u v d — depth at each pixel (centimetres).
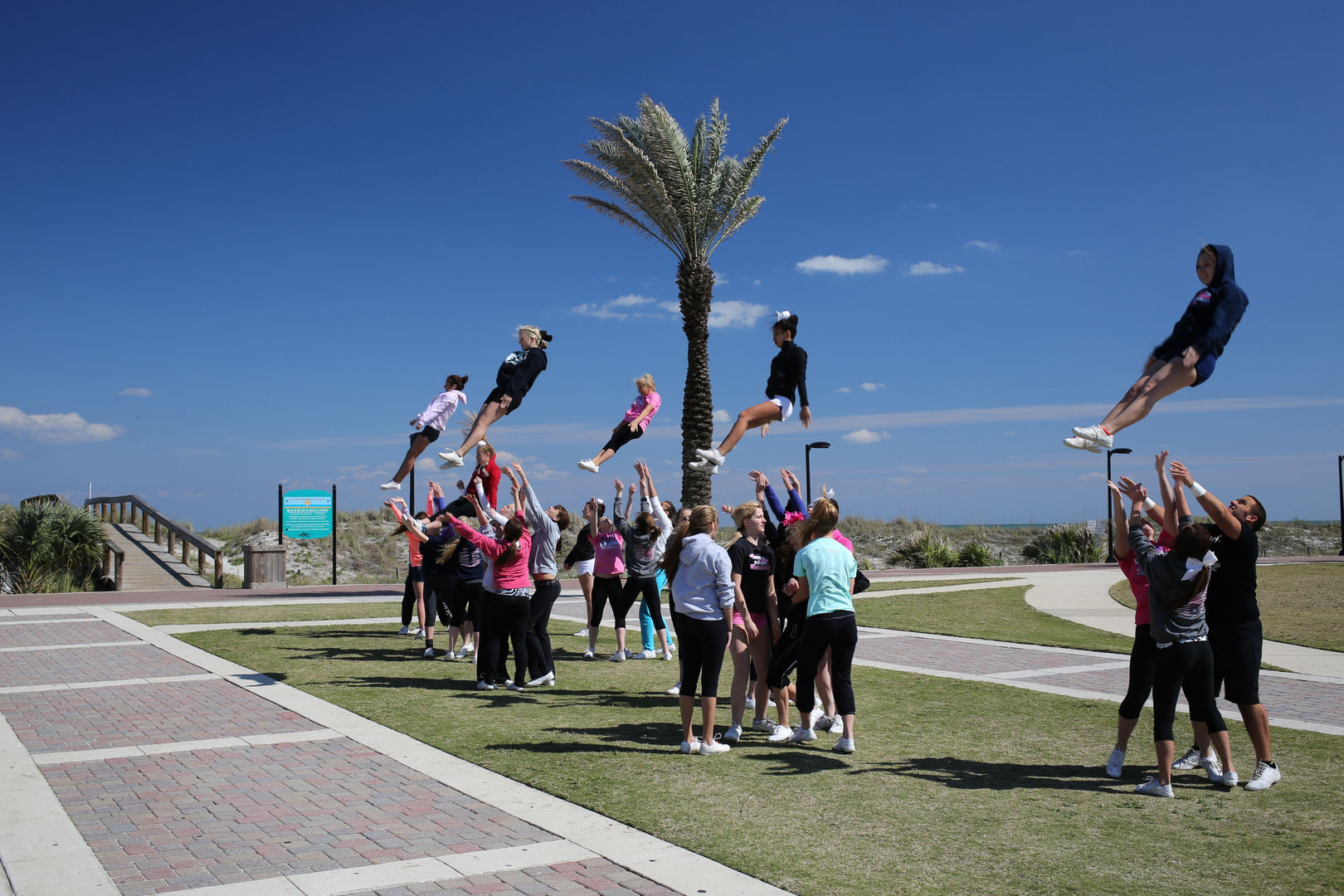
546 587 1097
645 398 746
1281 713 937
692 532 781
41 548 2573
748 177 2445
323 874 498
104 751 778
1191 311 461
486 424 809
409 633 1581
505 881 489
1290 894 472
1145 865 512
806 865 512
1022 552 4053
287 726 870
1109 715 923
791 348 723
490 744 799
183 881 489
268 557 2750
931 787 670
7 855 529
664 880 490
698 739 807
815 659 780
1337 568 2894
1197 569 630
